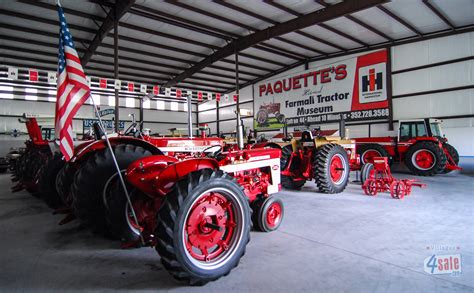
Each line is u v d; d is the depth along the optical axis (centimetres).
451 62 894
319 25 916
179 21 898
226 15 874
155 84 1547
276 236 263
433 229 275
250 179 279
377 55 1062
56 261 217
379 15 829
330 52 1188
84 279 187
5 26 839
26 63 1147
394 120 1027
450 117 898
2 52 1034
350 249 229
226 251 188
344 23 895
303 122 1309
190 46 1102
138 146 286
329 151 453
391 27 909
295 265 202
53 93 1490
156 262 214
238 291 168
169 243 161
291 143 532
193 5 811
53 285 180
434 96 930
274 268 197
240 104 1644
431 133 710
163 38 1012
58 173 355
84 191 253
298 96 1328
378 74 1059
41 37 932
